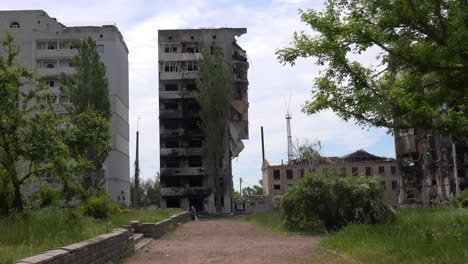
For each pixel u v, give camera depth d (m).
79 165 20.02
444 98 12.77
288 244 16.78
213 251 14.91
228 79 70.69
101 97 53.41
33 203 19.41
